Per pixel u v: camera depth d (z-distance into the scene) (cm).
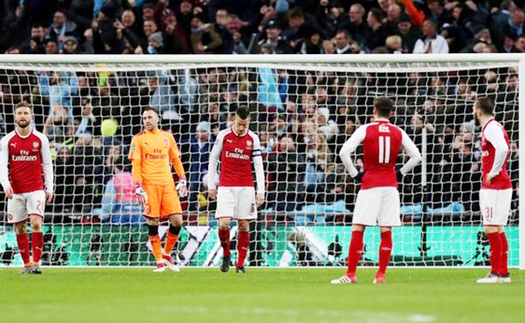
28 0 7388
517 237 5341
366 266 5291
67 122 6556
